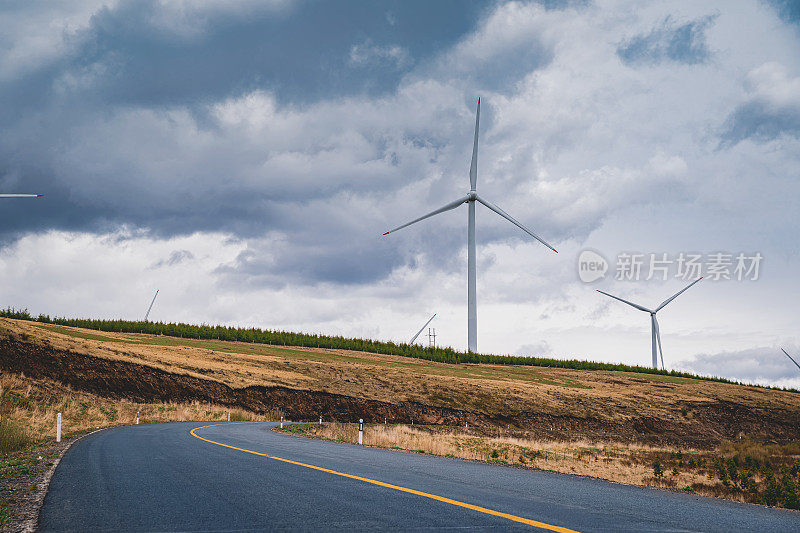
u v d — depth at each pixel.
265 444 19.56
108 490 9.23
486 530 6.25
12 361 58.06
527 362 143.62
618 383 110.69
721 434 80.94
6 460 14.28
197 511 7.42
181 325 131.38
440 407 76.44
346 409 73.56
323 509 7.45
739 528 6.86
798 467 22.61
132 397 61.88
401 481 10.02
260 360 92.88
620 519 7.11
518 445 31.86
